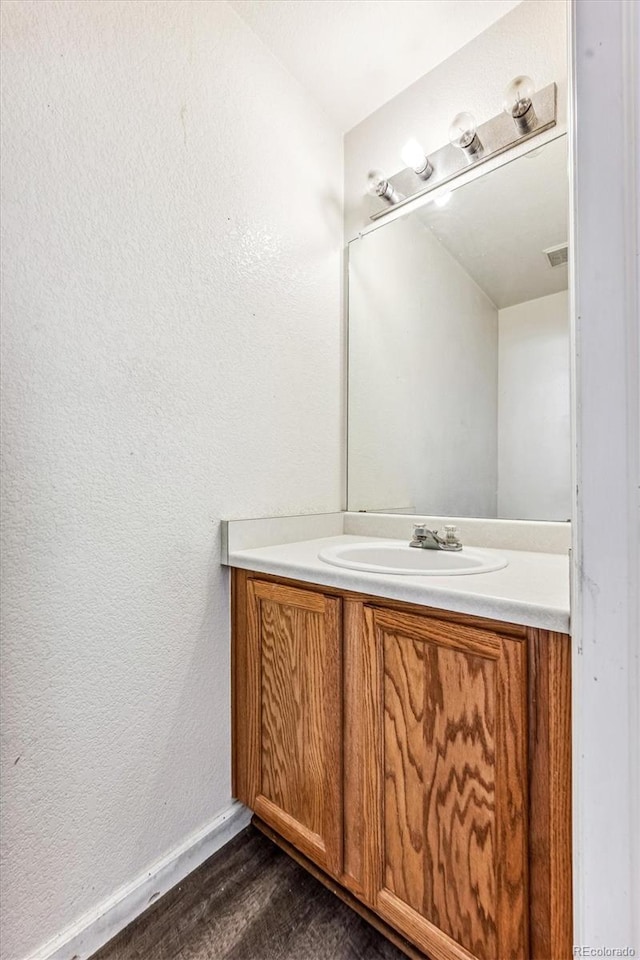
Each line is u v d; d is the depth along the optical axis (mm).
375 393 1666
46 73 891
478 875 784
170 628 1112
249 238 1344
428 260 1534
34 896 859
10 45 840
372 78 1513
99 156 978
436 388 1528
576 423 527
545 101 1292
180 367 1144
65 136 920
